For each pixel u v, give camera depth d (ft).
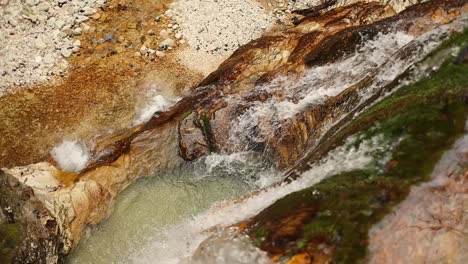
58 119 48.39
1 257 38.75
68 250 41.37
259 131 44.78
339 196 36.83
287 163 43.68
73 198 42.29
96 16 52.65
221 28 52.70
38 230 40.34
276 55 48.37
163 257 40.45
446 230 35.86
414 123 38.01
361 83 42.45
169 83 50.31
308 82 45.70
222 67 48.67
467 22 41.01
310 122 43.60
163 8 53.42
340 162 38.37
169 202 43.21
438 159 36.91
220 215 40.93
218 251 37.11
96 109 48.91
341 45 45.91
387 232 35.55
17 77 49.65
